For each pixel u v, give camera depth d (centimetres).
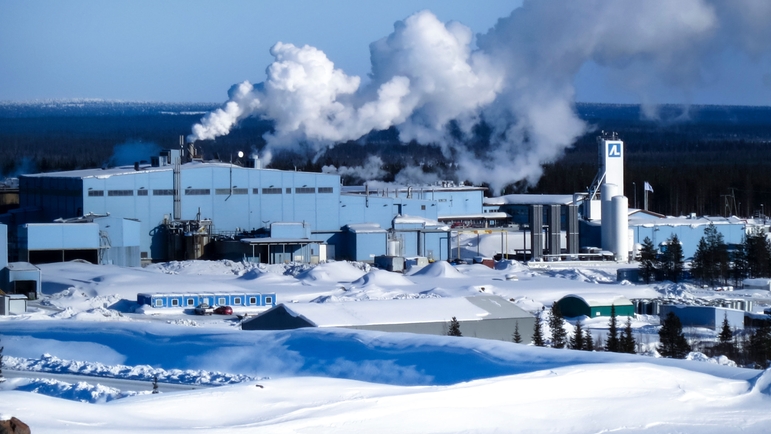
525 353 10369
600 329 15338
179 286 18962
